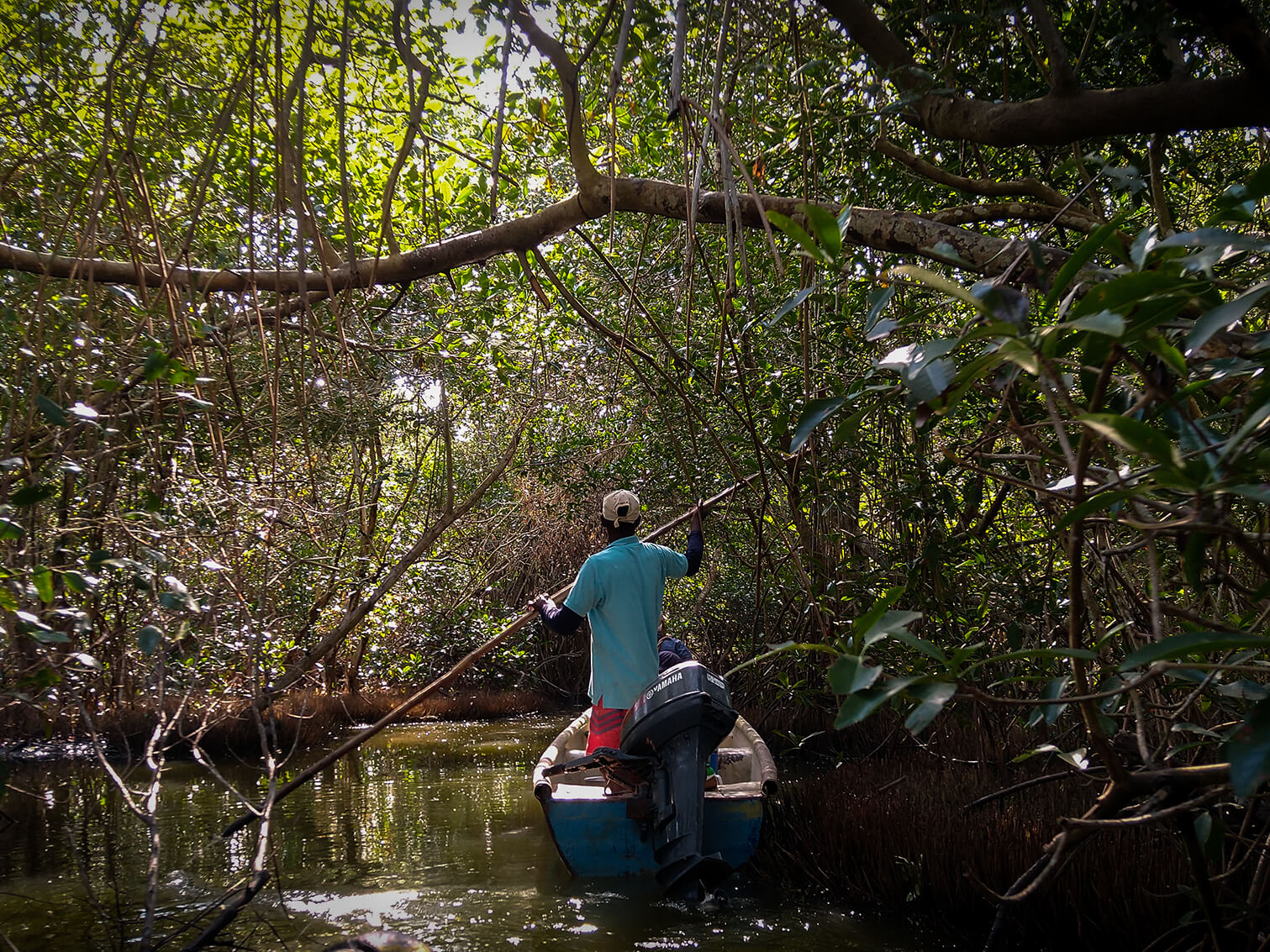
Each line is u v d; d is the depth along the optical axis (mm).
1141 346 1522
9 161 5035
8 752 8180
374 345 6141
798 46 3959
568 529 14789
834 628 5047
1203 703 2787
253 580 5172
